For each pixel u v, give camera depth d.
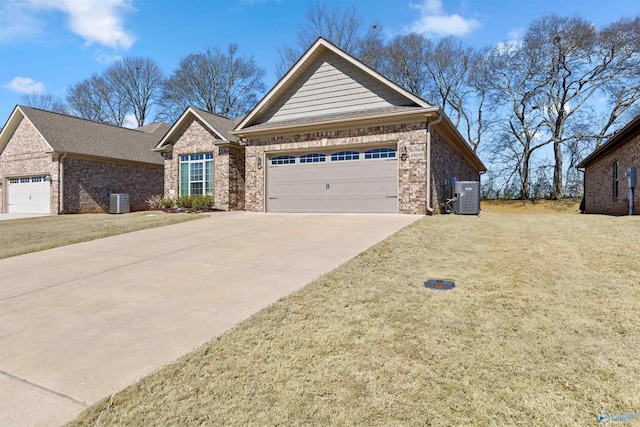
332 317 3.73
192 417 2.32
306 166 13.67
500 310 3.73
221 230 9.55
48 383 2.73
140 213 16.69
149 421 2.29
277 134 14.03
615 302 3.81
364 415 2.28
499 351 2.96
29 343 3.40
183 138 18.39
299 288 4.67
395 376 2.68
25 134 20.34
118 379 2.77
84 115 40.12
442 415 2.26
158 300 4.46
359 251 6.50
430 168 11.69
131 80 39.97
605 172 16.45
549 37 26.34
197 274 5.54
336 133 12.93
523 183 29.45
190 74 38.41
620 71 25.17
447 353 2.96
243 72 39.38
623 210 13.84
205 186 17.86
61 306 4.37
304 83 14.02
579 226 8.55
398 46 31.16
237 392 2.56
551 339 3.11
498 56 28.95
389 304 4.00
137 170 22.77
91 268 6.16
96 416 2.35
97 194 20.52
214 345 3.24
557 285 4.37
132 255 7.02
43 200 19.80
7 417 2.35
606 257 5.42
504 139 30.31
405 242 7.08
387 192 12.20
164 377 2.77
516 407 2.30
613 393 2.40
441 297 4.14
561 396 2.39
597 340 3.07
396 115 11.61
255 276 5.30
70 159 19.31
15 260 7.04
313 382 2.65
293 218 11.53
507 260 5.57
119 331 3.61
